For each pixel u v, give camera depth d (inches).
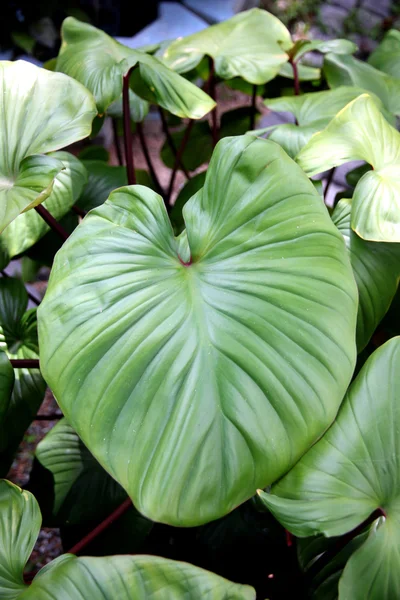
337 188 66.3
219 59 37.6
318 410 23.8
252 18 40.9
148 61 33.2
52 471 32.0
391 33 46.0
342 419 25.2
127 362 23.8
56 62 37.2
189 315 24.6
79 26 35.9
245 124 49.0
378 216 28.3
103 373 23.7
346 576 23.7
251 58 37.7
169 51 38.7
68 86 29.1
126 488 22.9
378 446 24.8
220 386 23.8
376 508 24.5
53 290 24.6
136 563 23.1
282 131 34.2
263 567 31.5
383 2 80.4
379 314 30.4
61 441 32.5
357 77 39.2
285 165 26.3
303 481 24.5
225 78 37.4
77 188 33.7
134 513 31.6
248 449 23.4
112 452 23.2
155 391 23.7
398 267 30.6
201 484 23.1
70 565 22.8
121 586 22.6
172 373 23.8
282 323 24.5
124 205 26.0
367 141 30.7
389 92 39.3
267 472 23.4
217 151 27.1
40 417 36.7
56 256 25.1
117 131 49.3
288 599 30.5
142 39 82.1
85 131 28.0
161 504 22.8
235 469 23.3
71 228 38.5
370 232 28.3
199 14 91.1
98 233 25.5
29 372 33.1
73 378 23.7
